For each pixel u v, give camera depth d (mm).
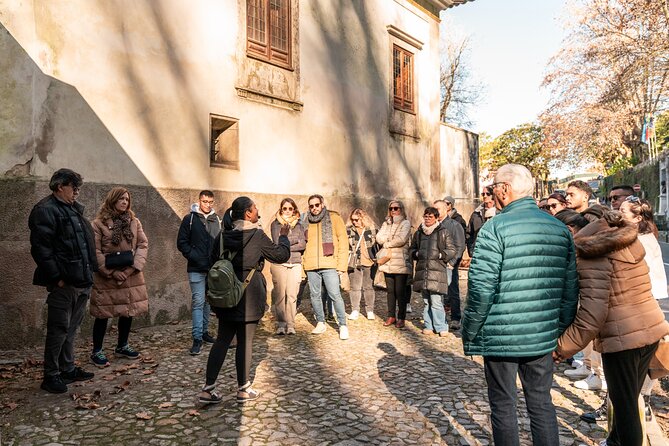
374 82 12312
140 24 7316
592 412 4121
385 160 12688
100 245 5375
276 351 6066
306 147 10211
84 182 6637
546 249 2877
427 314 7094
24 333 6031
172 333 6906
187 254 5973
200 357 5766
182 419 4027
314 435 3754
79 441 3650
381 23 12578
